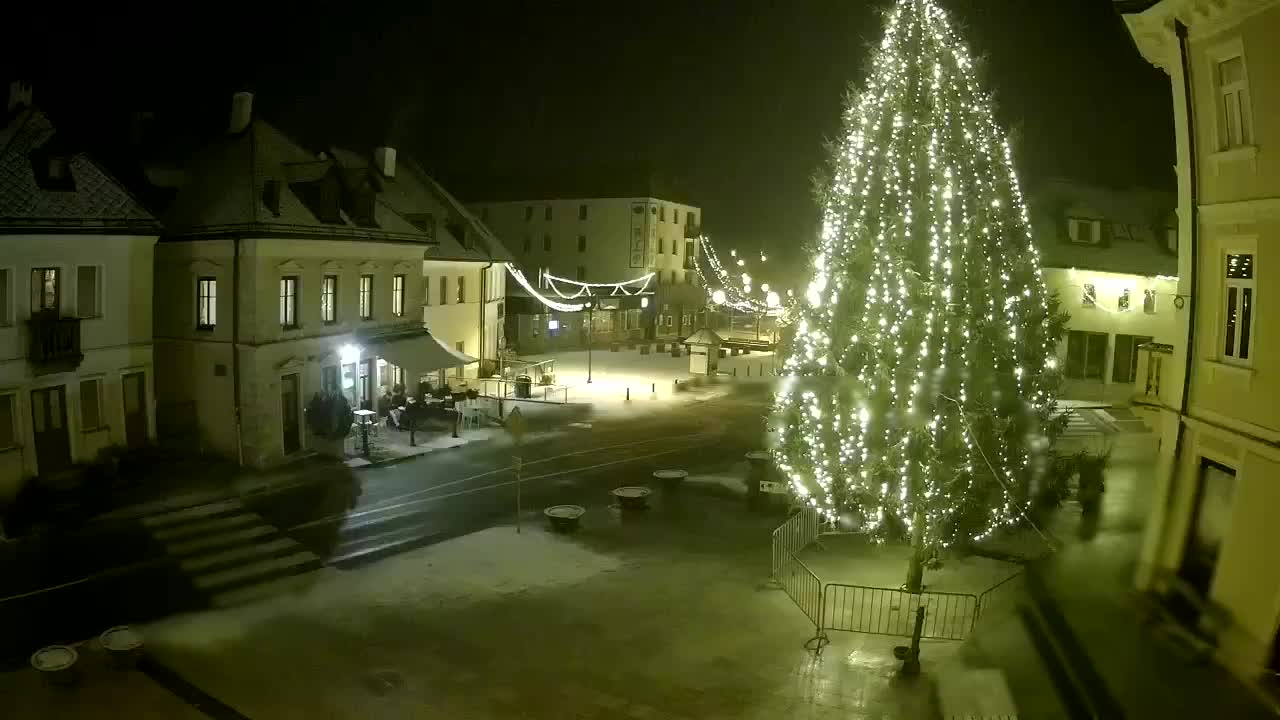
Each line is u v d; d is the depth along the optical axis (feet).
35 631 49.73
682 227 265.75
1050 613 44.11
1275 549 35.50
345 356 97.25
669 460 97.71
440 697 42.14
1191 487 43.01
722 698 41.88
